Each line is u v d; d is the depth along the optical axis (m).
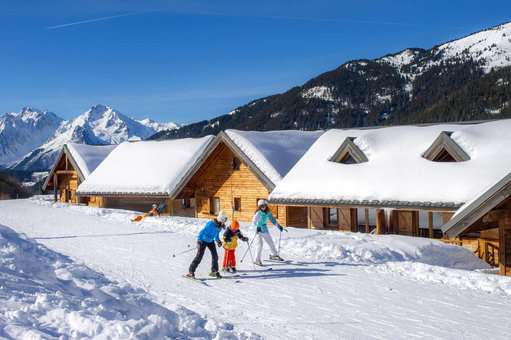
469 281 11.77
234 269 13.24
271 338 8.06
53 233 21.94
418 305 10.01
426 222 23.19
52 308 6.70
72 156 44.91
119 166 39.09
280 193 26.14
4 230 11.69
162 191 33.81
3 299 6.80
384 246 16.81
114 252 16.56
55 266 9.67
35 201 44.69
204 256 15.82
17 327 5.74
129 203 39.31
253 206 30.33
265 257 15.34
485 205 13.22
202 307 9.94
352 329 8.54
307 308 9.87
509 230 14.20
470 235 21.27
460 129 24.45
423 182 22.03
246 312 9.62
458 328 8.53
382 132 27.12
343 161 26.55
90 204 42.72
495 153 21.70
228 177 31.55
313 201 24.70
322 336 8.18
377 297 10.65
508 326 8.61
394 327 8.62
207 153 30.94
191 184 33.41
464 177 21.14
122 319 7.17
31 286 7.77
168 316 8.05
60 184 48.16
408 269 13.27
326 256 15.45
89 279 9.58
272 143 31.98
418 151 24.31
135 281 12.22
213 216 32.28
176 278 12.61
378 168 24.34
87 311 6.95
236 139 30.78
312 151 28.44
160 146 39.81
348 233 19.97
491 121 25.95
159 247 17.62
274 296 10.81
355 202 23.23
